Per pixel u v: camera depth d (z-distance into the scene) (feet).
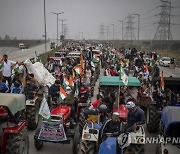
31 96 41.29
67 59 94.07
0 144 25.88
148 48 288.92
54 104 37.06
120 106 38.52
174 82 43.96
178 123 25.35
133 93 43.04
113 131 26.53
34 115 40.45
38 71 53.72
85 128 28.81
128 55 122.42
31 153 33.35
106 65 100.01
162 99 40.88
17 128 26.16
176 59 192.34
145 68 72.49
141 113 29.37
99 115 31.91
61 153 33.63
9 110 24.63
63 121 32.96
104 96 39.01
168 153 24.91
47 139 32.60
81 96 41.16
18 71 53.06
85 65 78.28
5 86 44.88
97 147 27.58
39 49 259.39
